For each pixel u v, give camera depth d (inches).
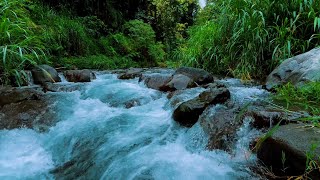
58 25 269.3
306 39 144.5
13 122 110.1
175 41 488.7
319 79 101.9
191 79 136.9
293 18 146.1
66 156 95.7
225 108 93.7
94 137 97.1
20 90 133.0
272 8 151.1
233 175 66.4
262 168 66.0
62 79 178.4
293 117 74.9
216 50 177.2
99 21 364.5
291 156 57.7
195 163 74.5
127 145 88.0
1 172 85.9
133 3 465.7
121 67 321.1
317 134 63.0
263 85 125.9
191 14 540.1
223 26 170.7
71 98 135.0
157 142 88.2
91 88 149.0
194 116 92.2
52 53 243.3
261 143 67.9
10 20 158.6
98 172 80.6
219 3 182.9
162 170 72.1
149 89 142.7
